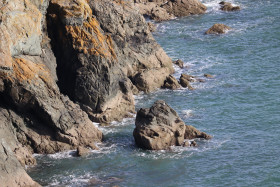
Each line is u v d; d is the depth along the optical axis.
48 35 153.50
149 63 180.62
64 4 152.38
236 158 134.38
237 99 167.88
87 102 151.88
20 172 117.88
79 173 127.12
